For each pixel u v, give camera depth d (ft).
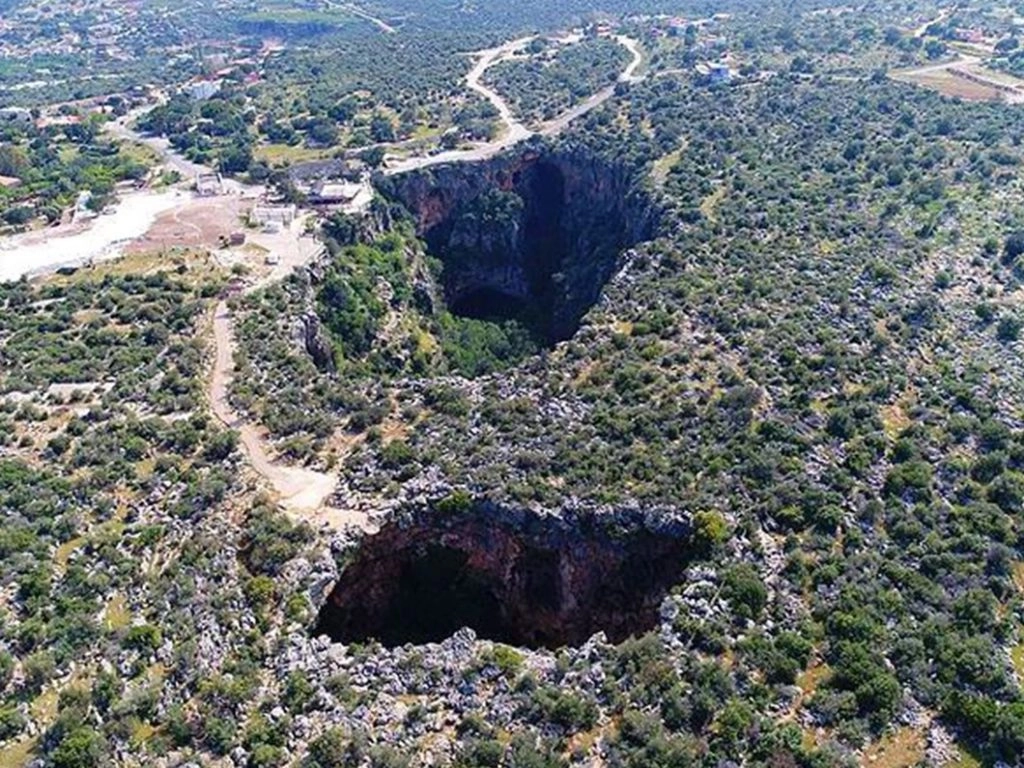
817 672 225.35
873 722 211.61
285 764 207.92
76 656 224.94
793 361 335.47
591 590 287.89
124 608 242.78
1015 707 209.15
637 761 201.67
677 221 464.65
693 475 287.89
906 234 434.71
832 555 255.29
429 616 302.25
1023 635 236.22
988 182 475.72
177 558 261.03
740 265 413.18
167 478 291.58
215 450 307.99
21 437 310.86
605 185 572.92
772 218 453.99
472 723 215.51
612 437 310.24
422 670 233.76
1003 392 328.29
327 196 536.42
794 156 533.55
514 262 599.16
